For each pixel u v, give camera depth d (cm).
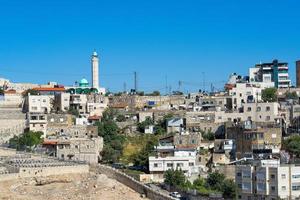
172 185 18175
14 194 18700
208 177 18275
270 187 15800
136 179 19688
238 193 16575
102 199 18212
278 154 18575
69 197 18662
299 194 15712
